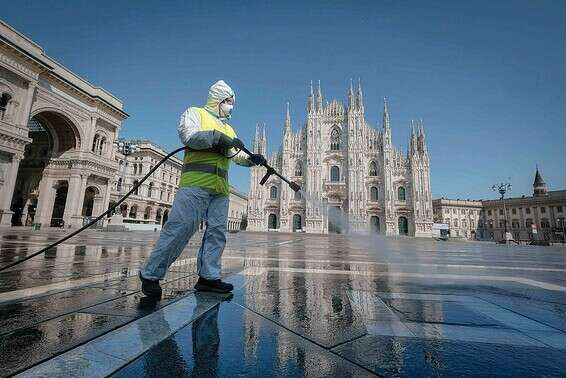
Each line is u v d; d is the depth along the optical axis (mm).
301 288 3150
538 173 86812
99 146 34375
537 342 1687
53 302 2301
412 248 15141
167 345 1511
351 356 1444
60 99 29469
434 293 3008
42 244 8289
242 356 1408
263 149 55375
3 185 23688
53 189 31875
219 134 2840
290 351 1487
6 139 23859
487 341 1690
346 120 54094
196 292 2807
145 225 35906
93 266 4418
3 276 3479
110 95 35531
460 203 81812
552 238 70688
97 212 33750
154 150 51750
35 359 1297
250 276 3908
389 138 51531
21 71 25047
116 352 1397
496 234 80062
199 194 2768
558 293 3131
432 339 1706
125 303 2309
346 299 2664
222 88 3318
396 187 50844
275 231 50969
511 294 3051
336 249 11148
